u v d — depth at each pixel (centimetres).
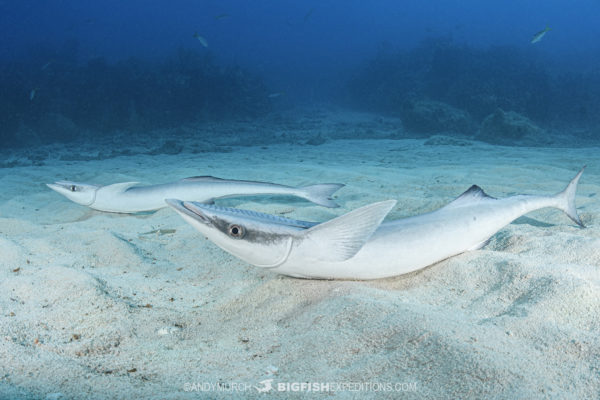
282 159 1418
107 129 2623
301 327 304
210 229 332
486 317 297
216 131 2595
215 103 3139
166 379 246
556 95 2722
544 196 456
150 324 324
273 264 342
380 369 240
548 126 2409
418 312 289
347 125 2850
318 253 335
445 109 2247
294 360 263
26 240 528
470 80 2803
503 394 204
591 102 2719
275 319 327
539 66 2895
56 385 230
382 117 3284
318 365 253
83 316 324
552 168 945
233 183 650
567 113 2612
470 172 931
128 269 454
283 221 358
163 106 2895
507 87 2680
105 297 355
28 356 259
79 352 276
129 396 223
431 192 767
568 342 245
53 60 2744
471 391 210
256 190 636
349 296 327
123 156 1703
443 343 248
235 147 1945
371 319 290
